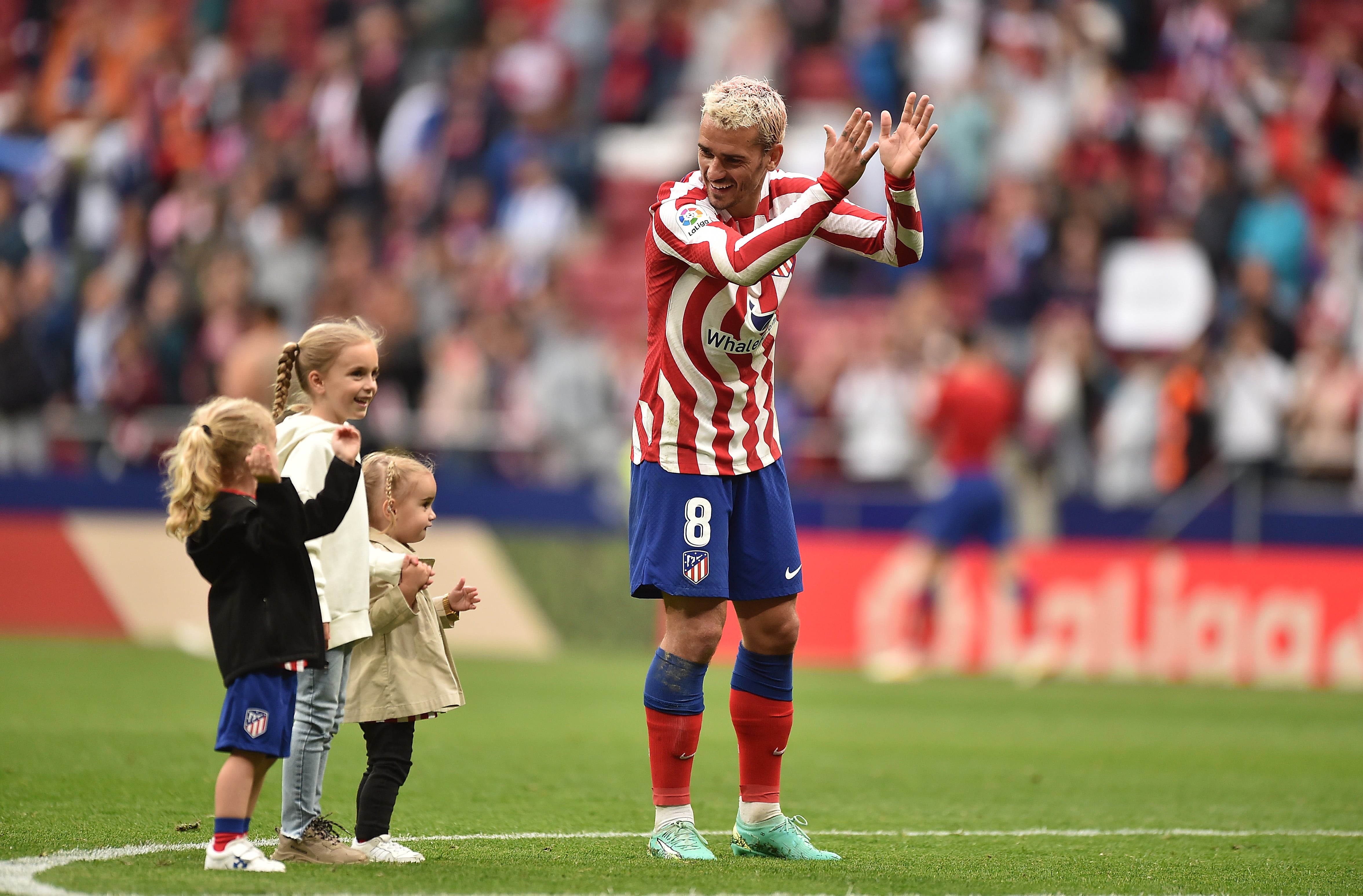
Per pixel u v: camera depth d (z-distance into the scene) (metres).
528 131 71.50
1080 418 53.41
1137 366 56.41
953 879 16.92
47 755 26.75
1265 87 64.75
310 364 17.55
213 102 73.31
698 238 17.44
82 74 79.12
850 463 55.62
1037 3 68.69
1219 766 29.58
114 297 64.81
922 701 41.34
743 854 18.62
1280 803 24.77
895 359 56.94
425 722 34.03
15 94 80.50
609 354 61.34
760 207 18.62
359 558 16.84
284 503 15.58
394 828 20.45
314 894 14.67
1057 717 38.06
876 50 68.62
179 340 61.16
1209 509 50.38
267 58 74.06
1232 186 60.03
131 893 14.57
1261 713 39.34
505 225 68.62
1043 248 60.28
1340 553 48.69
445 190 69.50
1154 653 49.22
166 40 79.06
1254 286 54.31
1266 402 52.16
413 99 71.56
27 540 56.16
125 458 58.16
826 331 63.88
